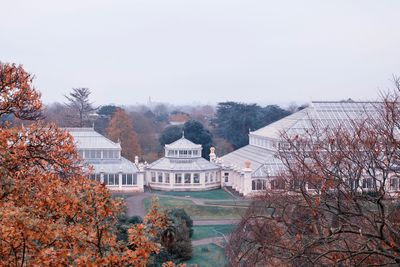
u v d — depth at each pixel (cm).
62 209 1332
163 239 3734
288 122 9275
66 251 1183
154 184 9762
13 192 1464
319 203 2359
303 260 2377
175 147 9881
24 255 1204
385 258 2378
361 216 2258
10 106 2323
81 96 14075
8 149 1678
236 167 9238
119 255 1247
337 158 2894
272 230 2980
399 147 2528
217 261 4816
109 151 9288
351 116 8325
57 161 2038
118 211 1352
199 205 7831
